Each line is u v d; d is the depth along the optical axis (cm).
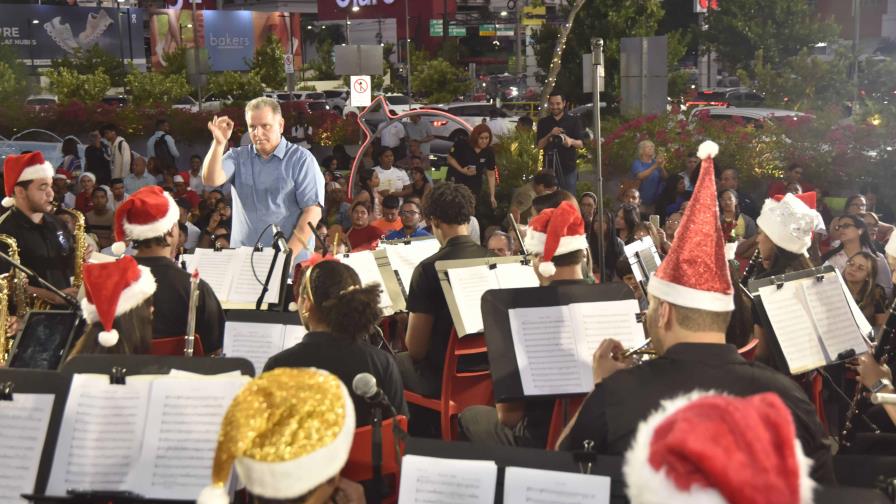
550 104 1215
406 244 590
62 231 582
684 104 1923
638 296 591
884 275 735
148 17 4462
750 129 1374
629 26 2200
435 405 481
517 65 4338
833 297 396
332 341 347
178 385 302
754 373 268
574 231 436
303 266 532
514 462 266
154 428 299
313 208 604
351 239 848
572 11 1570
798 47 2625
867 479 337
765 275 463
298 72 4125
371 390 297
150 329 374
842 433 405
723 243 272
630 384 270
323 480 204
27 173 560
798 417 265
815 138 1326
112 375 304
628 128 1383
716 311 270
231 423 202
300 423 202
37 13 3819
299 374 212
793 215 445
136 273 360
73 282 583
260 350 422
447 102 3378
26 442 300
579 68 2234
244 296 499
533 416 414
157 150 1784
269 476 200
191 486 295
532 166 1273
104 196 1113
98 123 2059
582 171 1413
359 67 1819
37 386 304
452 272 464
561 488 257
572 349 376
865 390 392
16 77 2711
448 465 266
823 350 390
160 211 440
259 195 607
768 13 2659
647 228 830
